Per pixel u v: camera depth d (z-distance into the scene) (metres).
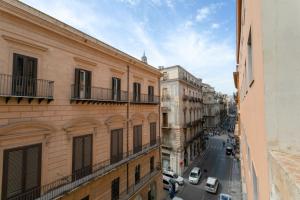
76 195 10.45
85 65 11.72
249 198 6.66
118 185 14.49
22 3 8.28
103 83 13.20
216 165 33.53
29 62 8.69
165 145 30.67
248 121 6.51
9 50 7.96
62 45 10.25
